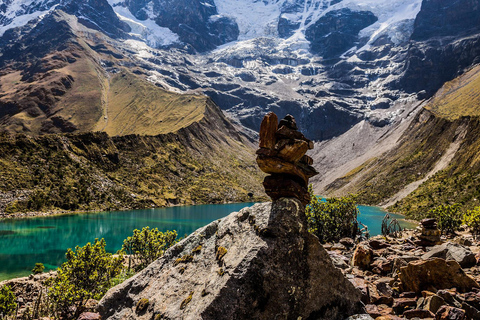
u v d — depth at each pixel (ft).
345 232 76.95
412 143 584.81
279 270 17.51
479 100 515.91
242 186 638.53
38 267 85.56
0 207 269.03
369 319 18.83
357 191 538.47
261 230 18.26
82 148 451.53
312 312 18.19
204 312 16.05
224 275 17.19
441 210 92.48
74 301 52.29
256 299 16.70
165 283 20.43
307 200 20.56
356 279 30.66
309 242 18.75
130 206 378.32
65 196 322.34
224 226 20.57
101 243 58.95
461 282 27.58
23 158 345.31
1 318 53.42
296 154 19.22
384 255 41.75
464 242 54.85
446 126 505.66
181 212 353.31
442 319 22.81
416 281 28.81
